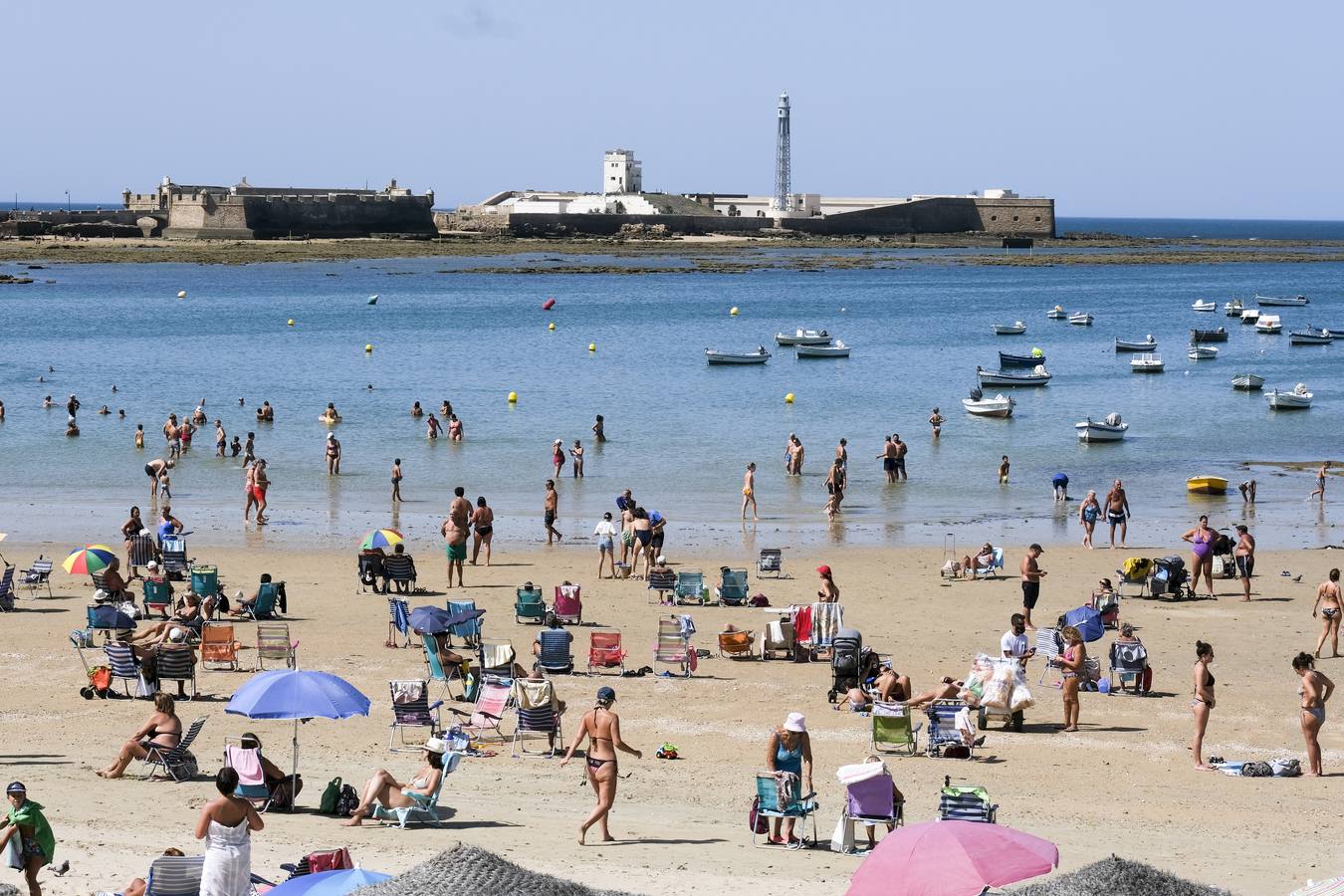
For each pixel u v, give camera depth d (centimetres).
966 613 6194
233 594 6425
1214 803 3850
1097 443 11775
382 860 3164
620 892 2359
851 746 4381
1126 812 3756
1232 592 6631
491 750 4322
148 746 3903
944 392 15038
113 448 11025
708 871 3158
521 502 9106
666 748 4259
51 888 2950
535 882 2291
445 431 12019
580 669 5222
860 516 8750
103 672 4838
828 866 3228
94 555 6019
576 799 3822
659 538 6919
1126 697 4962
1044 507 9094
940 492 9606
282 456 10788
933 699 4625
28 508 8775
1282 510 9006
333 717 3631
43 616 5984
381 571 6475
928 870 2469
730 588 6300
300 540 7844
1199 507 9100
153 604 6003
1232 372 17175
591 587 6675
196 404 13500
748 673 5225
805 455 11025
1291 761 4184
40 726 4459
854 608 6272
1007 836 2548
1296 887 3100
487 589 6606
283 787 3662
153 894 2755
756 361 17538
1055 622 6025
